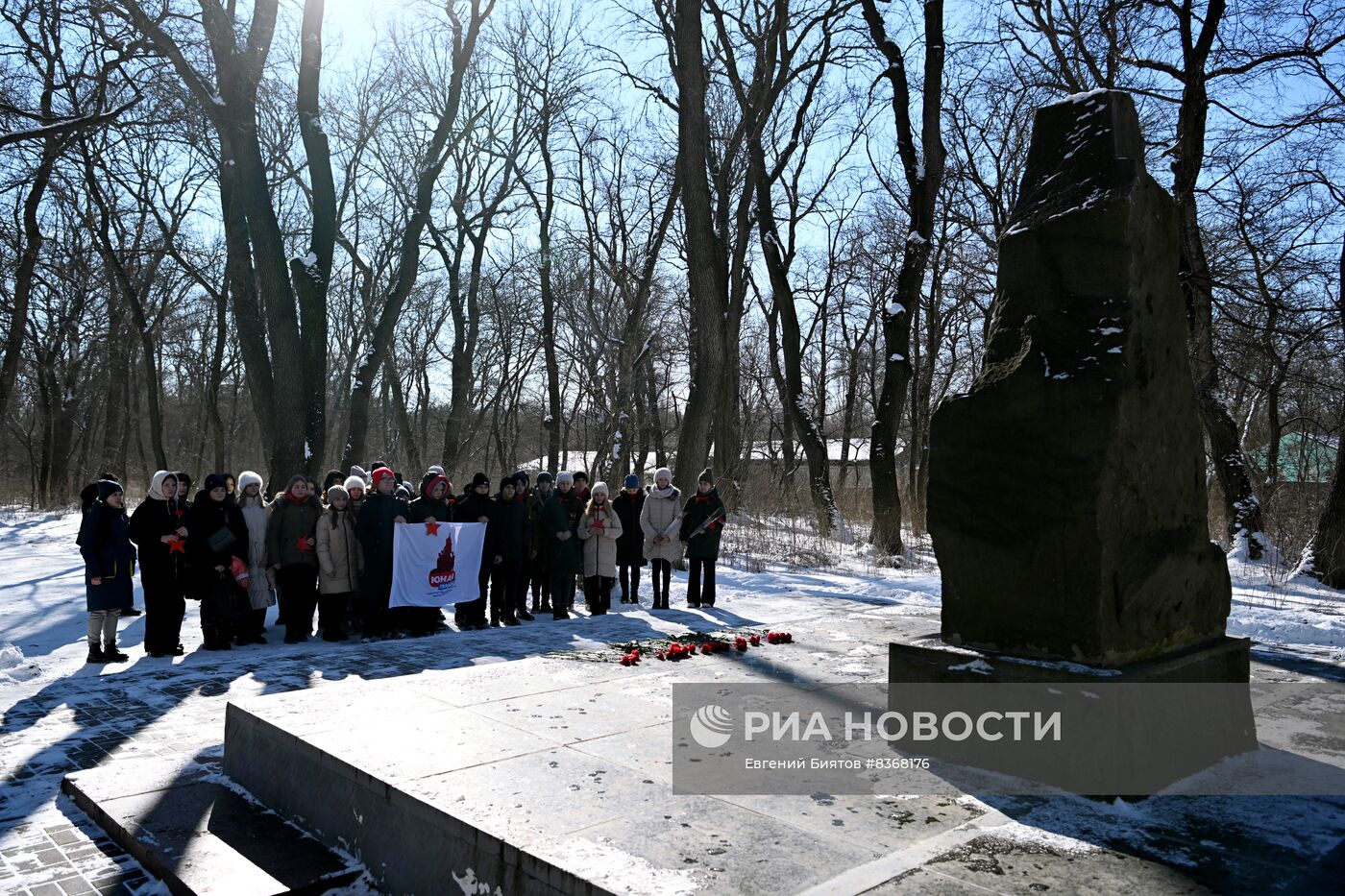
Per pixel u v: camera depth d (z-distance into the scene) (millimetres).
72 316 34625
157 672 8484
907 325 20125
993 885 3146
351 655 9312
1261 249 18250
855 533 24453
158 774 5488
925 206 19984
